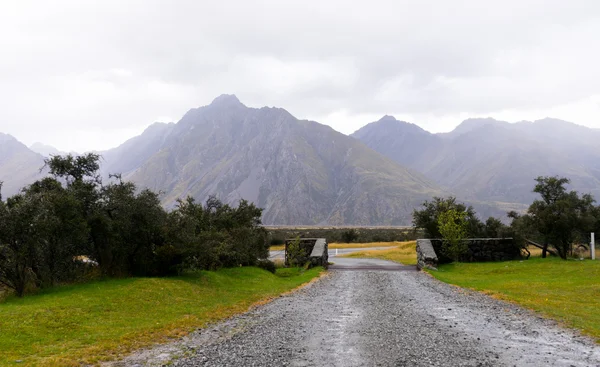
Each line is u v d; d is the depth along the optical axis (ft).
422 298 61.87
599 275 75.92
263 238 115.75
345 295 65.67
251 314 49.67
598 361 30.53
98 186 69.77
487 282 79.10
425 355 32.01
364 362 30.27
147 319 44.62
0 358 30.27
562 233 103.04
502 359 30.96
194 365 29.73
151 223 68.74
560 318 45.65
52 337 36.27
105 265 68.95
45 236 56.70
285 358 31.27
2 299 52.95
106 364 29.91
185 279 68.08
